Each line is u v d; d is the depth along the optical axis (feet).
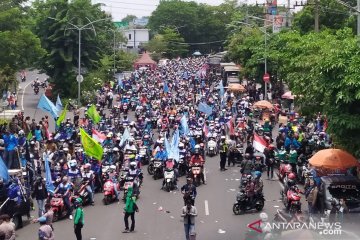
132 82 281.33
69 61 223.10
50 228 57.47
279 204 85.30
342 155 76.13
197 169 100.58
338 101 73.31
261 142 106.01
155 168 106.22
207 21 554.46
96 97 221.87
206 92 229.66
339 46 78.54
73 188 85.81
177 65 408.26
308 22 198.49
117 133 134.62
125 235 70.59
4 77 192.24
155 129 166.91
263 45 224.12
